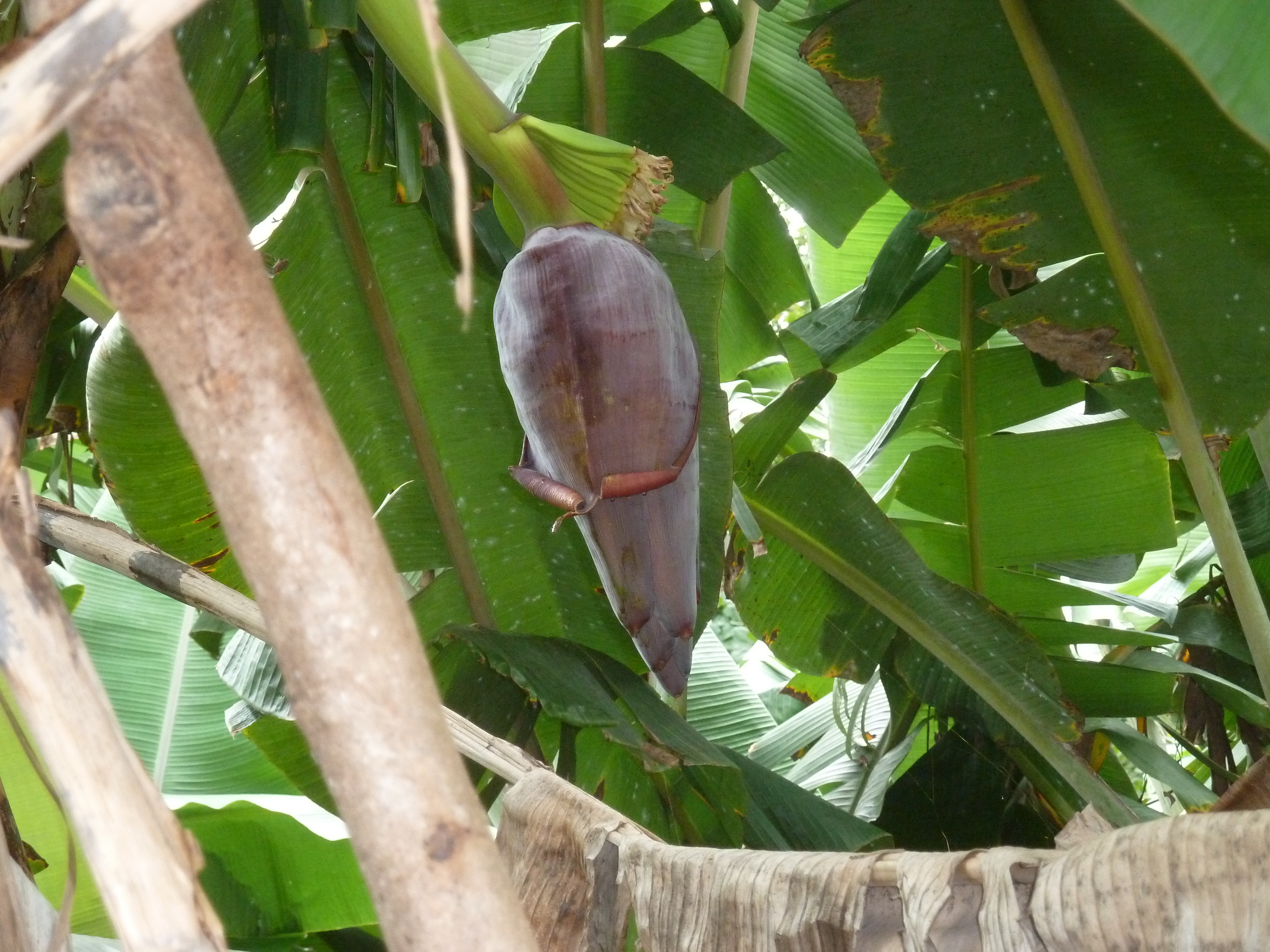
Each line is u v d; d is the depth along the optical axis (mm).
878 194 3355
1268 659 2643
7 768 2748
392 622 1034
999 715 3066
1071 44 2514
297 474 1014
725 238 3221
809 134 3330
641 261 2209
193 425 1016
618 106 2725
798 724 3758
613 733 2455
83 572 3752
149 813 1125
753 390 4312
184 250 994
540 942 2086
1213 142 2512
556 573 2777
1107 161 2557
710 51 3162
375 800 1006
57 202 2189
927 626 2820
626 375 2184
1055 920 1908
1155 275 2590
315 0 2148
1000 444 3145
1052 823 3182
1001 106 2582
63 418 2688
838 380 3848
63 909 1336
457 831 1017
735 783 2602
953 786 3162
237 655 2658
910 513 3838
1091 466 3115
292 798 3131
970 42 2553
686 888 2035
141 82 1005
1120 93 2521
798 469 2807
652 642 2217
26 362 2148
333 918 3043
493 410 2734
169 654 3598
